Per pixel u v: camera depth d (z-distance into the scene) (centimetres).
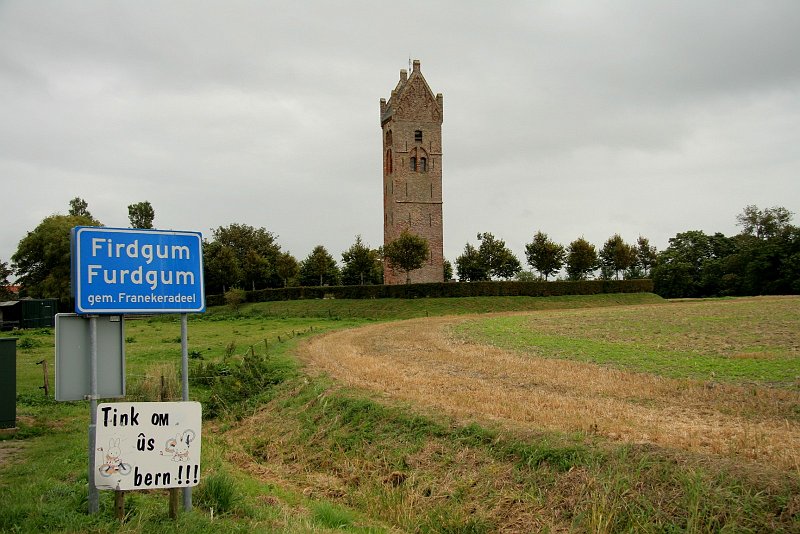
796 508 1079
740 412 1762
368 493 1500
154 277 1044
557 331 4603
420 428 1747
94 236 1018
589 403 1930
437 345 4003
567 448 1403
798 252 9456
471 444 1580
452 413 1814
